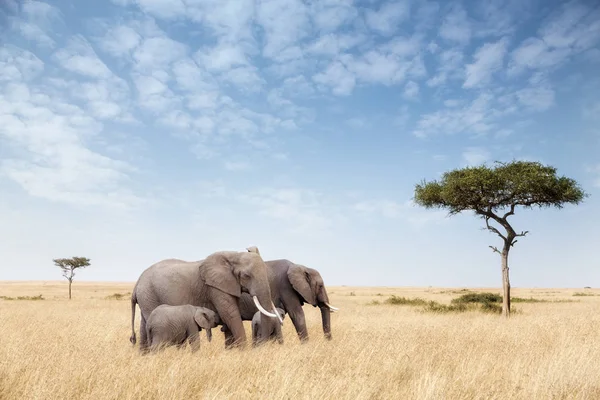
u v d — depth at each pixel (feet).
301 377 21.25
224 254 37.55
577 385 21.63
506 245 86.99
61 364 23.56
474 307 93.30
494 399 19.57
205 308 34.22
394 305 107.34
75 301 118.93
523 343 37.09
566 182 87.15
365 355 28.55
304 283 40.98
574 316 60.85
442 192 94.53
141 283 37.52
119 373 21.34
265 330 36.96
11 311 68.49
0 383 20.16
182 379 20.80
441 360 28.66
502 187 88.12
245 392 18.94
